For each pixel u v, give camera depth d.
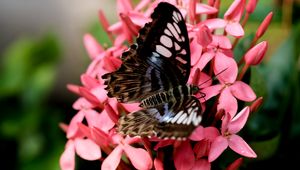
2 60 0.81
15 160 0.68
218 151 0.38
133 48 0.39
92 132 0.40
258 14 0.51
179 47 0.38
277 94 0.49
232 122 0.39
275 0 0.52
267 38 0.55
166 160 0.40
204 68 0.41
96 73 0.42
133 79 0.39
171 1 0.42
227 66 0.40
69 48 0.79
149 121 0.37
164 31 0.38
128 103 0.40
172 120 0.36
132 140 0.40
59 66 0.78
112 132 0.40
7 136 0.69
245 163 0.44
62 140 0.68
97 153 0.41
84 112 0.42
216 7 0.42
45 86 0.71
